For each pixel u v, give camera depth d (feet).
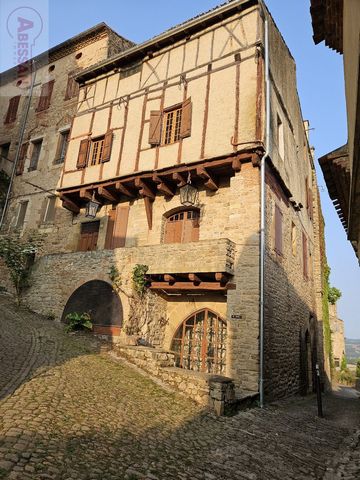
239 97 31.99
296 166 43.01
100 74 44.39
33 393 16.20
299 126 48.03
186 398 21.36
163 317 32.99
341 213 25.79
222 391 20.56
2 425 12.47
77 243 42.68
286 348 32.22
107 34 52.21
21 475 9.66
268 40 34.30
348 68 13.50
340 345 94.07
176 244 30.19
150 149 36.17
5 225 52.06
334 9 15.57
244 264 28.17
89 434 13.53
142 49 39.91
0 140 60.54
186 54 37.14
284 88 39.81
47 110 55.36
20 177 54.08
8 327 28.86
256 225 28.71
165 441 14.82
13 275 40.73
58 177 49.16
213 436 16.65
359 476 13.33
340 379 82.17
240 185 30.42
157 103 37.60
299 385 35.63
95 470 11.00
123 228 38.47
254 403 24.30
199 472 12.53
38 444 11.68
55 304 36.88
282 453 15.92
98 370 22.47
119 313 31.27
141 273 30.99
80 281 35.70
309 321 44.75
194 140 33.30
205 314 31.04
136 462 12.25
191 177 33.68
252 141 29.81
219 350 29.37
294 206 40.47
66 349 25.67
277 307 30.58
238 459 14.32
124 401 18.44
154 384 22.52
